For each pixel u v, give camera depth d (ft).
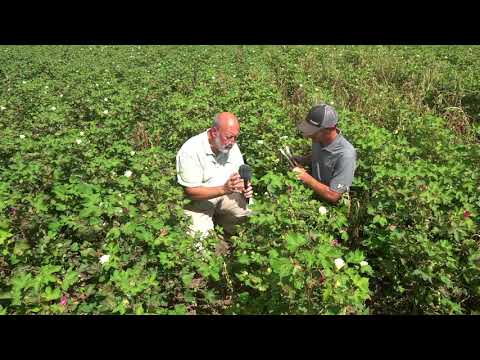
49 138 16.75
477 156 14.93
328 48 41.01
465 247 10.60
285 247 8.96
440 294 9.80
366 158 14.70
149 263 10.63
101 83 27.35
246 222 13.48
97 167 14.35
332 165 12.97
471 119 22.91
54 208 12.44
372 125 17.34
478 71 28.37
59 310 8.30
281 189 12.48
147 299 8.98
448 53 36.14
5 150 16.42
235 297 10.56
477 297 10.25
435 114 22.89
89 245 10.73
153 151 15.05
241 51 42.04
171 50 44.93
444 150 15.83
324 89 26.48
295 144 16.19
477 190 12.76
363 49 39.37
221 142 11.99
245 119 18.89
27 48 50.31
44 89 26.25
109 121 19.51
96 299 8.79
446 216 11.25
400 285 10.60
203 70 31.37
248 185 12.48
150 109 22.72
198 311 10.73
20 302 8.00
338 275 8.07
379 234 11.30
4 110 22.97
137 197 12.19
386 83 28.45
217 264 10.23
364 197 13.44
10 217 11.72
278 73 31.22
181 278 10.16
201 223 13.25
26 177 13.21
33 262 10.25
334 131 12.52
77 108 23.98
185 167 12.71
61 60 39.11
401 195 12.04
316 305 8.41
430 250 9.71
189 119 19.72
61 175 14.03
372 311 10.59
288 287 8.30
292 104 24.14
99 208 10.59
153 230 10.70
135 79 28.63
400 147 15.07
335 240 11.27
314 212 10.91
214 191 12.50
